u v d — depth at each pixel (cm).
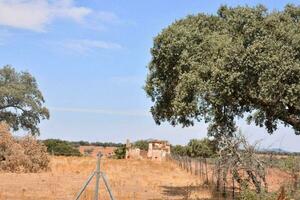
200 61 2491
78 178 3403
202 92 2277
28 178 3288
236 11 2377
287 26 2241
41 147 4103
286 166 2225
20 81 7950
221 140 2433
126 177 3772
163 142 7312
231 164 2244
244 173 2409
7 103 7700
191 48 2548
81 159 5728
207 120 2573
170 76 2772
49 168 4125
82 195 2308
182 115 2558
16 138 4044
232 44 2180
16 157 3866
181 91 2416
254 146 2222
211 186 2981
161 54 2659
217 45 2330
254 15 2311
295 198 1870
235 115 2616
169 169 4847
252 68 2100
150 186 3078
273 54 2094
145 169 4775
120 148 7594
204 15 2786
